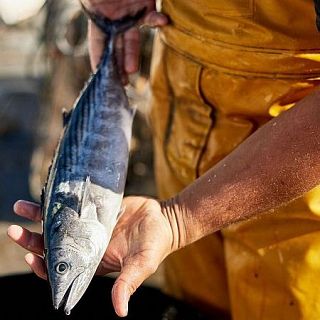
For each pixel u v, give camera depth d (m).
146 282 3.35
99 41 2.31
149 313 2.46
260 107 1.97
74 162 1.89
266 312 2.10
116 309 1.59
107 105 2.09
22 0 4.00
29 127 5.20
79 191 1.79
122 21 2.26
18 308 2.54
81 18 3.83
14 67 6.02
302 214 1.97
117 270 1.78
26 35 6.01
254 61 1.91
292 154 1.63
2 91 5.66
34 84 5.77
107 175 1.89
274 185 1.67
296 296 2.02
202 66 2.01
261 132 1.69
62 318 2.54
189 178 2.20
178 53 2.08
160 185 2.38
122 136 2.02
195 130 2.15
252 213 1.72
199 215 1.73
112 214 1.78
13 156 4.84
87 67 3.87
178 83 2.12
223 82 1.99
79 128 1.99
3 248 3.75
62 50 3.89
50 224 1.74
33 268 1.78
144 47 3.34
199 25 1.96
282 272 2.03
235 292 2.17
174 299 2.43
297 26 1.84
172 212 1.75
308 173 1.64
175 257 2.45
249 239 2.08
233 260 2.16
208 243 2.33
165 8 2.11
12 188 4.46
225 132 2.08
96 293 2.52
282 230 2.02
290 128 1.64
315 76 1.90
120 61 2.26
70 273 1.67
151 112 2.32
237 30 1.89
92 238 1.71
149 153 3.75
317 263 1.99
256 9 1.86
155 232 1.71
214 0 1.91
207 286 2.41
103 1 2.28
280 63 1.89
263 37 1.87
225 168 1.72
